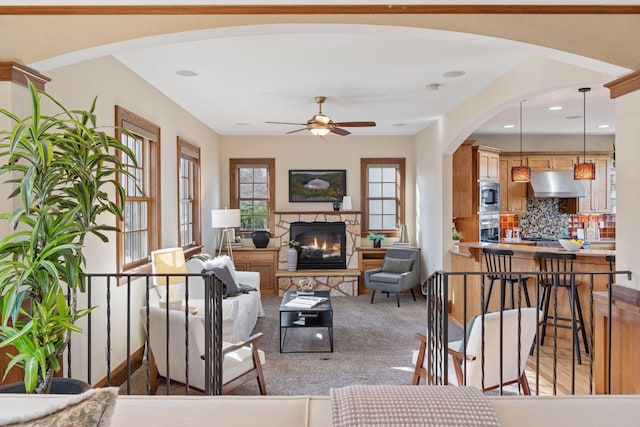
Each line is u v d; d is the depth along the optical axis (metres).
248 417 1.22
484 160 7.04
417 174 7.70
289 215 7.67
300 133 7.86
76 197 2.25
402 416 1.14
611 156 7.83
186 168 6.11
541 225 8.30
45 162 1.94
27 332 1.96
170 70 4.09
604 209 7.84
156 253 4.30
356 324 5.58
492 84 4.53
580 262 4.31
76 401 1.10
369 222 8.01
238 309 4.30
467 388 1.30
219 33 2.69
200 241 6.39
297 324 4.55
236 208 7.93
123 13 2.60
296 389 3.59
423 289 7.00
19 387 2.06
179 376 3.32
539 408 1.24
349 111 5.90
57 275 1.94
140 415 1.22
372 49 3.58
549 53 2.75
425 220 7.14
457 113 5.58
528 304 4.53
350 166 7.96
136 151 4.32
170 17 2.61
